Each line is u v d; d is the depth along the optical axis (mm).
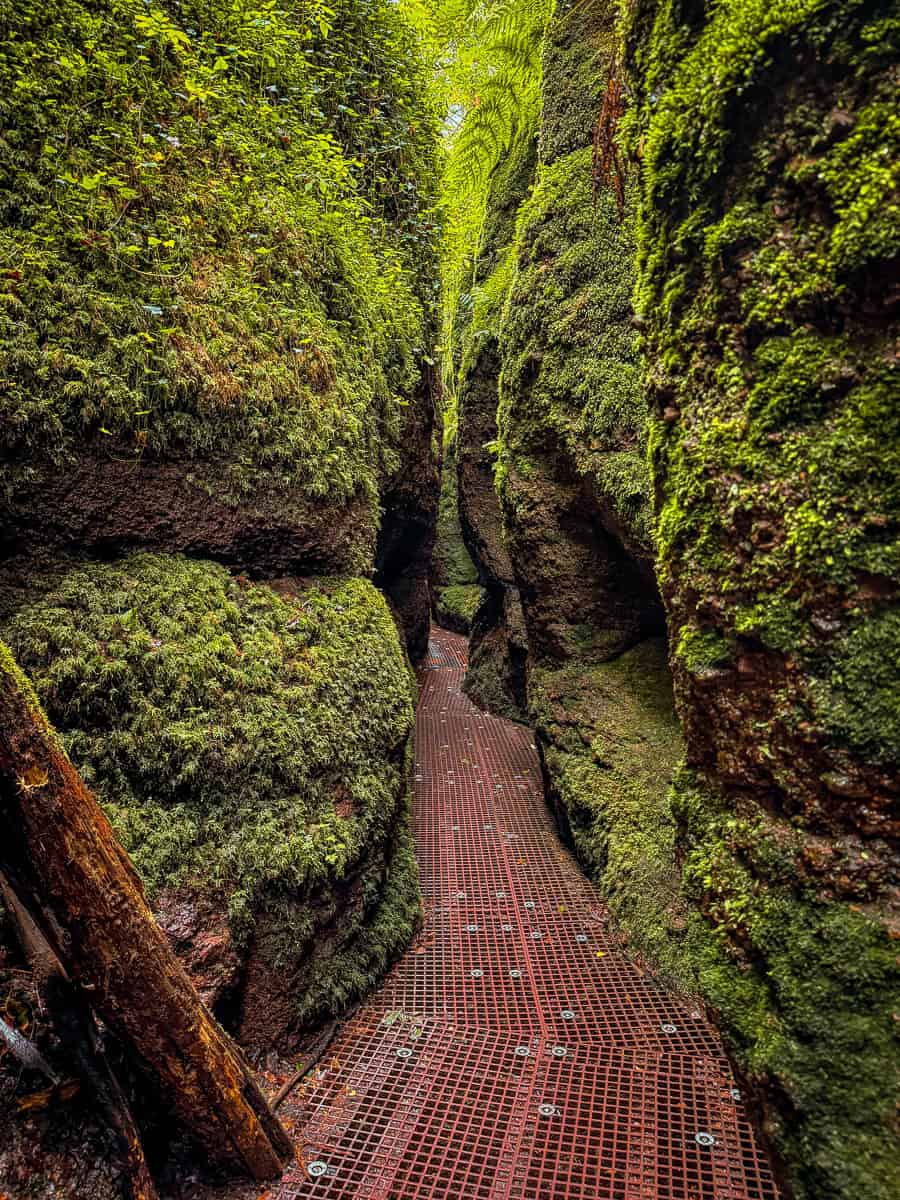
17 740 1263
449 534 10461
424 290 5059
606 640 3689
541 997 2377
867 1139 1012
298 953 2160
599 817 3082
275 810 2217
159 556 2287
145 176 2174
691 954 1498
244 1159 1641
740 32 1158
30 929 1431
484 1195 1638
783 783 1240
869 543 1069
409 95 4660
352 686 2680
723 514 1335
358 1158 1740
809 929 1164
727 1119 1832
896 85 990
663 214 1495
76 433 2029
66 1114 1382
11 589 1940
